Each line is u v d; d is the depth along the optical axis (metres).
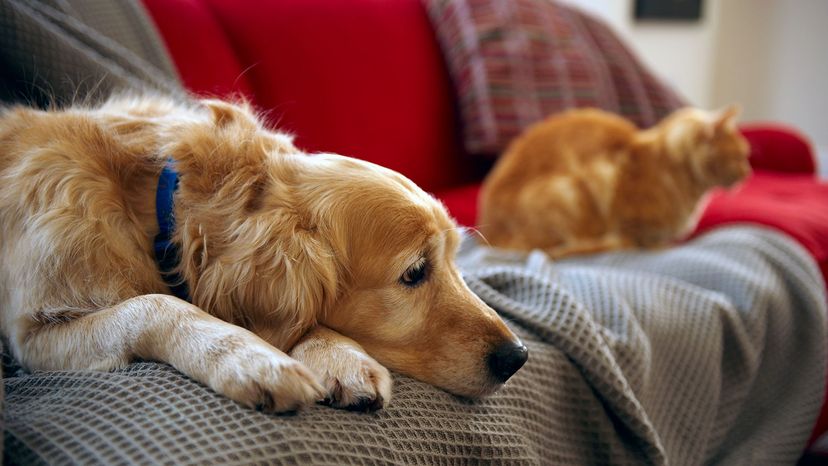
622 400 1.03
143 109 1.09
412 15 2.58
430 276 0.95
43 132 0.95
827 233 2.08
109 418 0.64
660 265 1.74
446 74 2.63
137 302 0.82
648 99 2.92
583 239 2.03
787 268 1.75
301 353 0.82
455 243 0.99
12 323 0.88
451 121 2.62
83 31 1.32
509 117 2.50
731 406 1.41
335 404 0.76
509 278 1.20
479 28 2.56
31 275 0.86
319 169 0.93
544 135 2.18
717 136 2.07
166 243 0.91
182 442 0.61
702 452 1.25
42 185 0.89
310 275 0.86
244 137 0.96
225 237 0.87
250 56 2.04
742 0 4.66
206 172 0.90
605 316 1.21
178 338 0.76
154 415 0.65
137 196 0.95
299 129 2.06
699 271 1.65
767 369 1.57
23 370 0.89
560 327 1.06
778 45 4.60
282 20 2.12
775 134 3.00
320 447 0.67
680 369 1.28
